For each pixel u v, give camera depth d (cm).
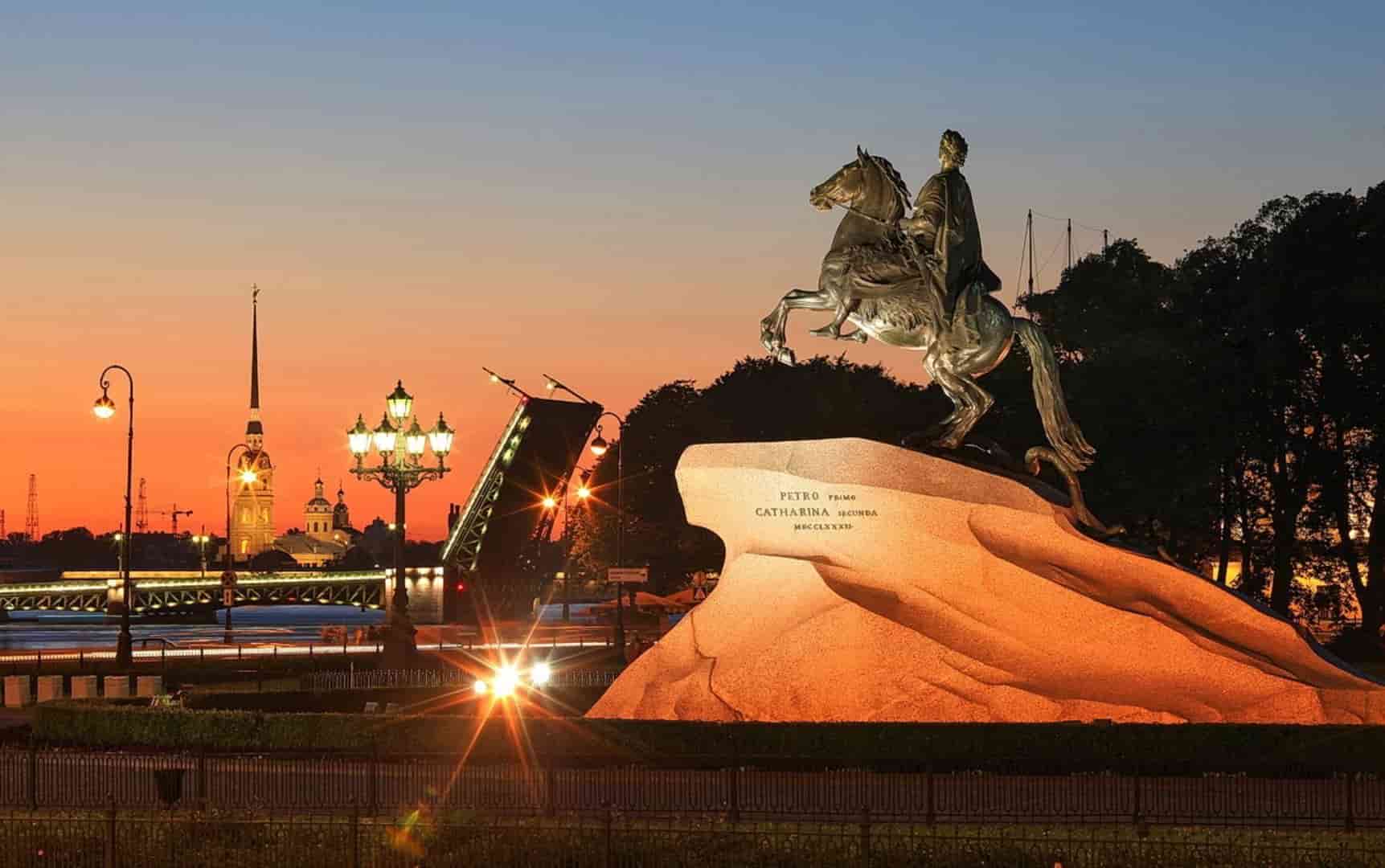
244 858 2553
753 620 3966
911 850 2455
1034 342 4156
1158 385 7688
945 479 3953
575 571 14538
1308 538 8156
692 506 4062
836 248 4147
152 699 4616
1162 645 3812
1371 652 7581
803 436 10956
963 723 3541
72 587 19188
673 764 3512
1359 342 7725
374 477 6612
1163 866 2416
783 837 2497
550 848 2500
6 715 5331
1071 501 4112
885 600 3938
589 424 11388
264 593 17488
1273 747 3456
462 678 6488
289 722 3791
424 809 2766
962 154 4131
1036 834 2531
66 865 2594
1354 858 2402
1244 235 8200
